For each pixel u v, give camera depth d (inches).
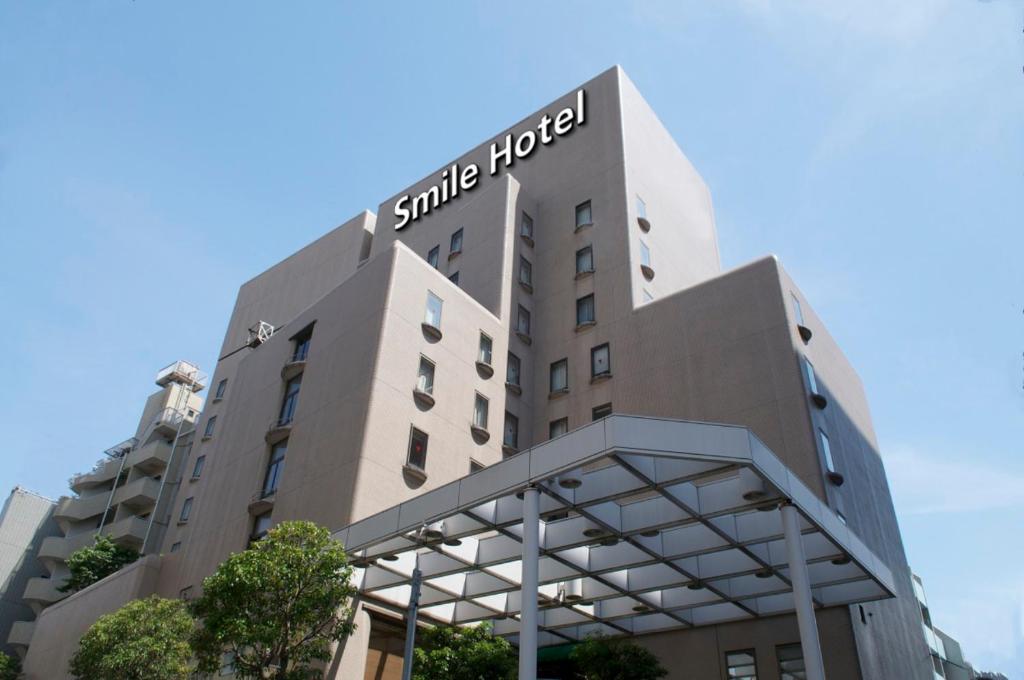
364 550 800.3
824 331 1234.6
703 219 1781.5
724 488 676.1
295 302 1924.2
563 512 690.8
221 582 694.5
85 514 2316.7
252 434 1279.5
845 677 819.4
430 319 1210.0
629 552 765.9
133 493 2233.0
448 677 732.0
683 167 1784.0
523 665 579.2
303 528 753.6
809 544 738.2
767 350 1088.2
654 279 1413.6
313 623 713.6
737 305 1160.2
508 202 1523.1
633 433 620.4
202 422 1932.8
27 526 2361.0
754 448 633.6
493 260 1456.7
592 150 1567.4
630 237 1392.7
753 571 756.0
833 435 1074.7
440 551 767.7
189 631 920.3
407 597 902.4
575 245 1475.1
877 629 943.7
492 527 719.1
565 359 1360.7
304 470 1094.4
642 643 969.5
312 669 711.7
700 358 1160.2
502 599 903.1
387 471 1023.6
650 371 1214.9
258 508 1128.2
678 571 769.6
